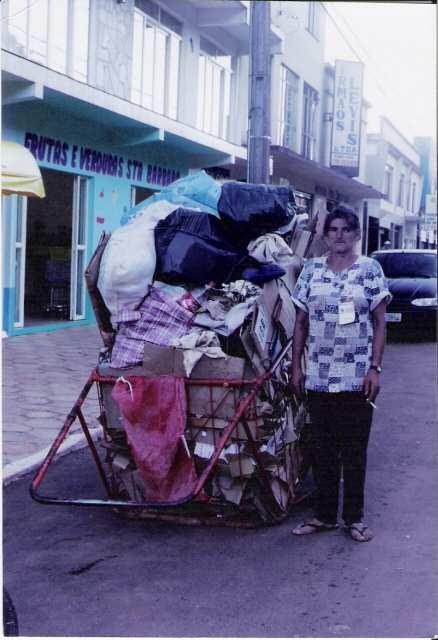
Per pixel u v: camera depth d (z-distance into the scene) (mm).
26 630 3277
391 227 30922
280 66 19031
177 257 4453
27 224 12312
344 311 4160
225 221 4801
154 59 14312
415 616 3387
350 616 3393
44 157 11617
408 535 4359
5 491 5125
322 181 21953
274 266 4668
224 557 4051
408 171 32000
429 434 6754
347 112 21969
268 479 4387
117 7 12961
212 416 4215
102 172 13305
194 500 4336
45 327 12031
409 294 13359
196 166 16500
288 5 19266
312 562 3982
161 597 3592
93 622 3350
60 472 5531
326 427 4305
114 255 4441
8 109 10609
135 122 12672
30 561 4016
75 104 11297
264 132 9898
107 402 4508
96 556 4078
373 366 4195
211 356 4184
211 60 16547
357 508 4328
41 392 7746
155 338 4348
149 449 4184
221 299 4504
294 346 4367
